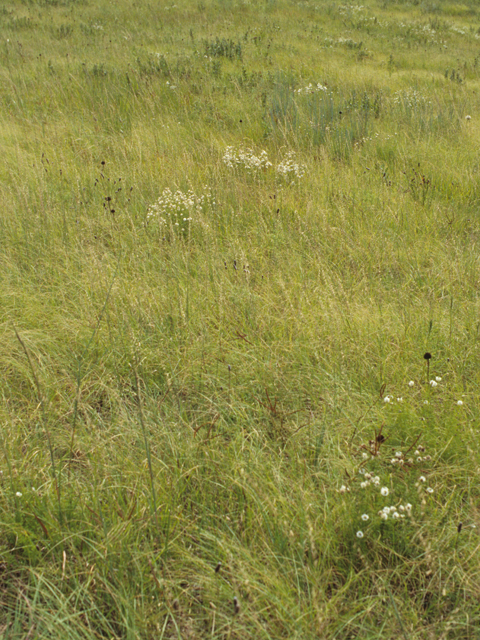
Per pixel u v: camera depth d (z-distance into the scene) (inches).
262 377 129.0
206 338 140.9
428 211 216.4
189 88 368.8
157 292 157.8
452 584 85.9
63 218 197.8
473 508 96.0
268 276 170.2
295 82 389.1
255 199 222.8
